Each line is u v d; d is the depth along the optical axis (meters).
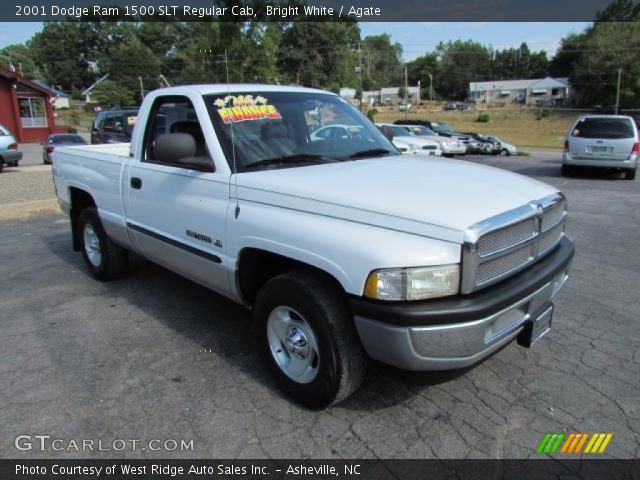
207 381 3.24
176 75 72.94
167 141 3.18
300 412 2.90
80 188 5.10
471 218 2.43
